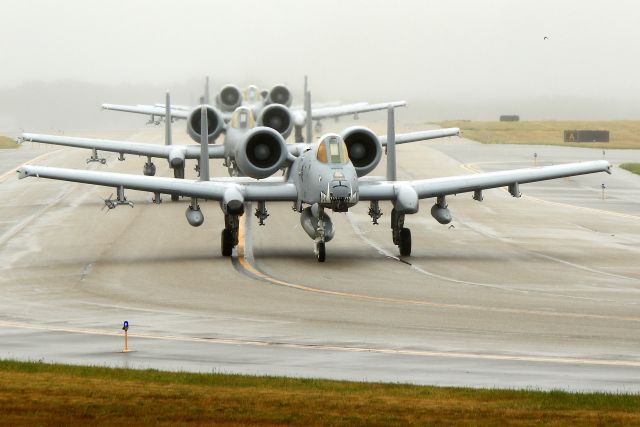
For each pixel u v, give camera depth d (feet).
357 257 402.93
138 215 527.40
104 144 633.61
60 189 646.33
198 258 400.47
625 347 244.22
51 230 482.28
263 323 278.05
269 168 421.59
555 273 368.07
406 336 258.78
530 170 424.46
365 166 413.59
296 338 256.93
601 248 437.17
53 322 282.56
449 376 213.46
